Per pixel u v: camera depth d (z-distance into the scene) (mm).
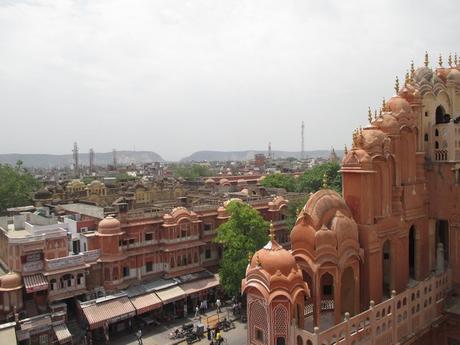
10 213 61125
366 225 29250
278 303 24453
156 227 50656
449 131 34188
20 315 39500
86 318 39938
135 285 47562
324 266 26766
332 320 27828
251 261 26609
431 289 31797
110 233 45406
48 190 98250
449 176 34344
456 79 36969
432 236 35594
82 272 43125
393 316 27969
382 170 30688
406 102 33281
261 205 64250
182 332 42844
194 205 62312
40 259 41438
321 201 28297
